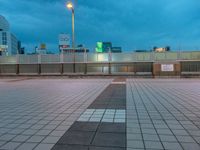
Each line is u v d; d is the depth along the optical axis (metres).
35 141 4.31
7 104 8.34
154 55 22.77
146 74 21.84
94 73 23.39
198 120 5.67
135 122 5.52
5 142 4.30
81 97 9.76
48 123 5.58
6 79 22.58
